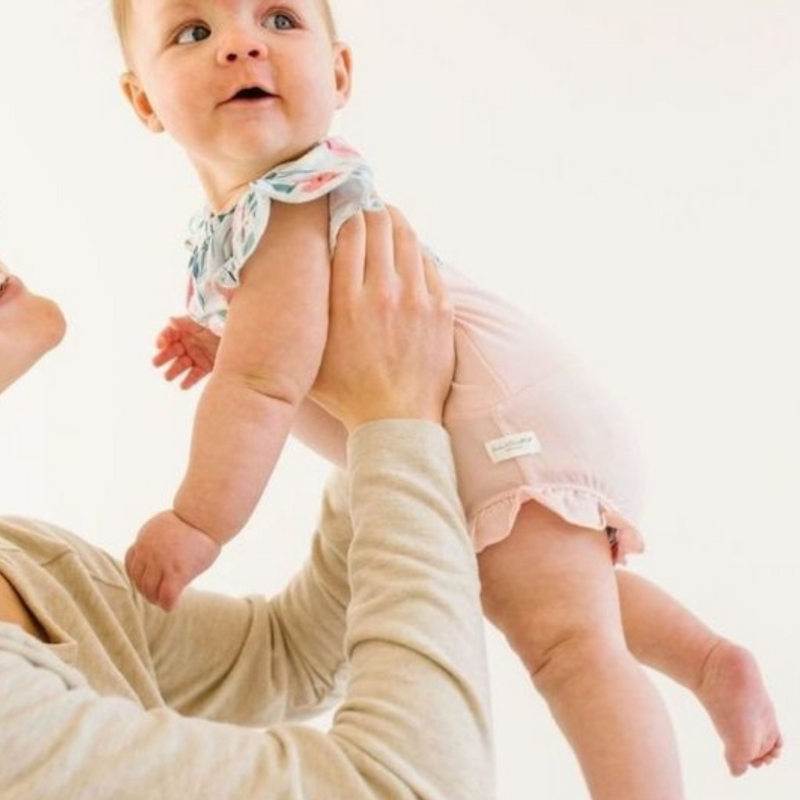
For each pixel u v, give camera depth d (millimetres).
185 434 2189
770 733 1159
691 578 2094
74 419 2203
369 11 2250
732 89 2188
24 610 948
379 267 1041
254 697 1216
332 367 1010
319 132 1076
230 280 1040
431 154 2252
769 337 2135
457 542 938
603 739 981
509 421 1035
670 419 2139
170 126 1073
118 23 1164
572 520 1022
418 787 807
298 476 2119
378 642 875
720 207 2178
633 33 2215
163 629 1161
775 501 2100
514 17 2240
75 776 738
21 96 2297
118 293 2248
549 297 2201
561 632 1017
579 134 2225
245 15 1060
